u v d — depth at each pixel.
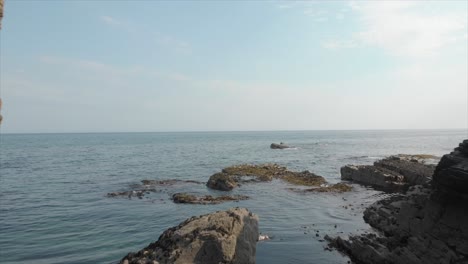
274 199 43.38
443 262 18.55
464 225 18.45
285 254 25.06
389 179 48.88
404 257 20.38
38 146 170.50
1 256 25.41
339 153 115.44
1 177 64.69
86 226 32.69
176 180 57.69
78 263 24.16
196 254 19.95
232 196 44.31
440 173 19.70
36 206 40.88
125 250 26.72
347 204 40.50
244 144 184.62
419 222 21.56
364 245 23.31
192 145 177.38
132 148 153.75
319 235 29.14
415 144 161.25
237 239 21.86
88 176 65.69
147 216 35.91
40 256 25.44
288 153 117.56
